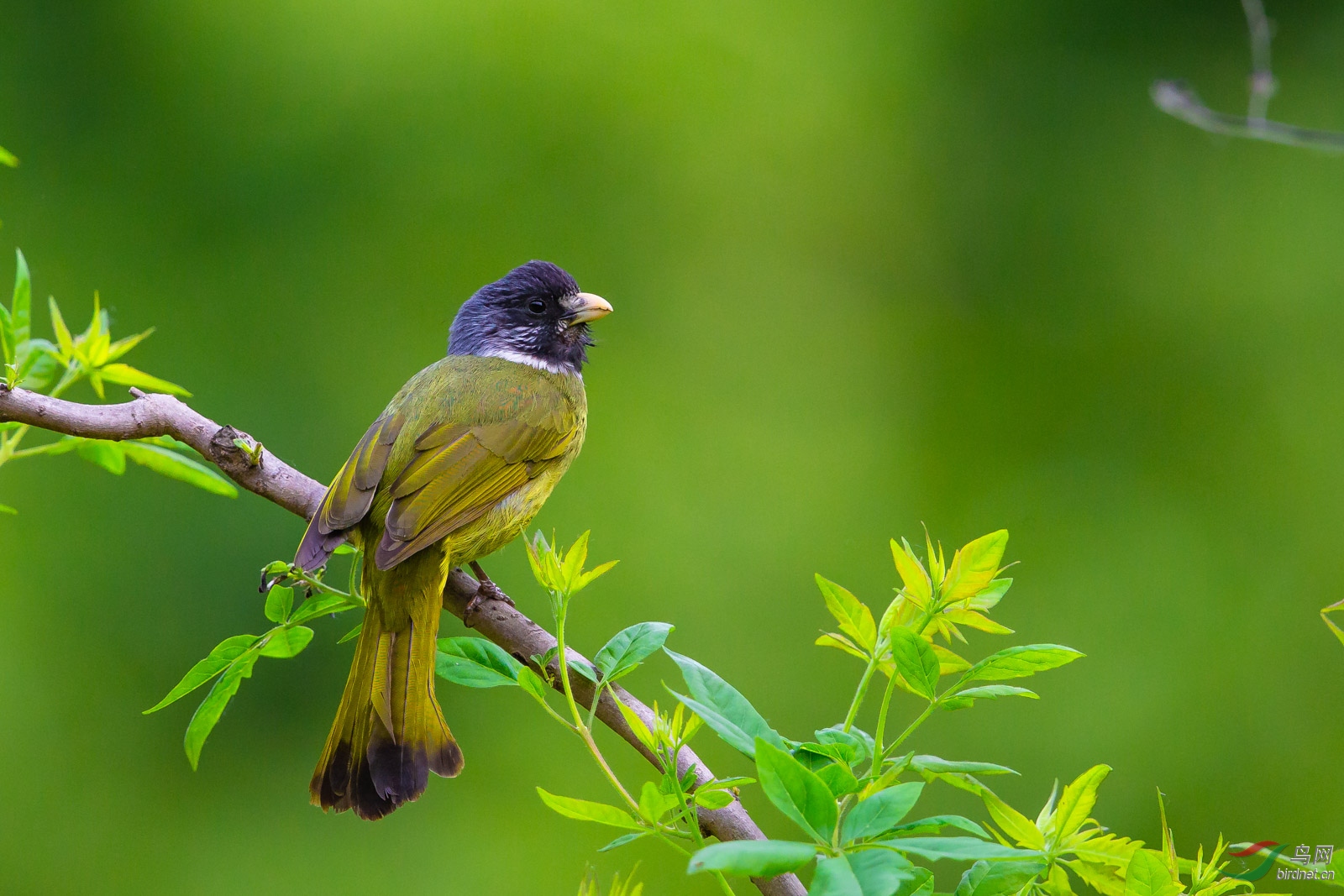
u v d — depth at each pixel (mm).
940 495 14484
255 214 14062
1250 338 15008
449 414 6754
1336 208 15141
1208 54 15641
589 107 14688
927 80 15664
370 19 14352
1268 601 13578
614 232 14562
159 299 13711
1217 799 12414
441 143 14375
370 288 14031
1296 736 12742
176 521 12320
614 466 13750
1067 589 13836
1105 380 15109
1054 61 15773
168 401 5922
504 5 14539
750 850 2992
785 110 15156
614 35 14805
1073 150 15711
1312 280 15016
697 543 13453
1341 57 15359
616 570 13125
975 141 15570
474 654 4660
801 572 13453
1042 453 14812
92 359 5609
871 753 4191
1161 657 13203
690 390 14328
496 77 14477
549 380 7344
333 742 5340
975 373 15055
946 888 10164
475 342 8156
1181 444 14781
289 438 13500
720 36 15117
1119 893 4113
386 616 5672
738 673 12727
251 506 12398
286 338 13805
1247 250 15242
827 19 15461
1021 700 12477
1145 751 12555
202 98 14203
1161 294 15289
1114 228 15523
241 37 14305
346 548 5832
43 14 14086
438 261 14203
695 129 14961
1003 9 15836
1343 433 14430
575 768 11664
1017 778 12078
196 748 4824
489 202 14281
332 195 14164
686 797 3986
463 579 6328
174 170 14031
